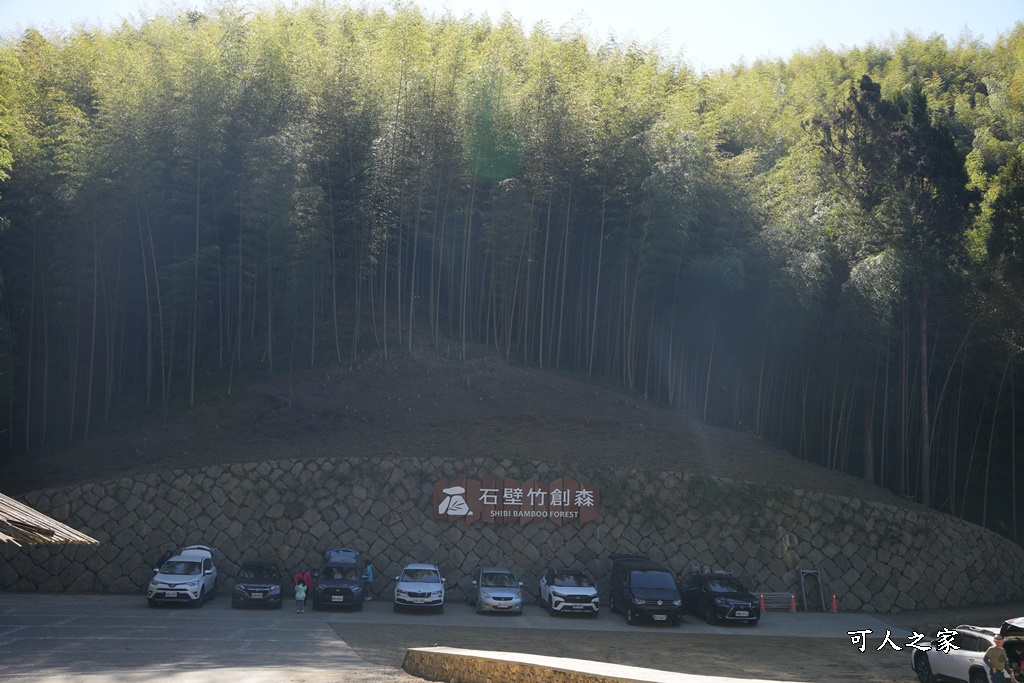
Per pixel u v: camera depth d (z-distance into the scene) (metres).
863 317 31.80
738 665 18.12
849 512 29.02
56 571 25.66
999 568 30.12
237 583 24.00
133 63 33.91
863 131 33.56
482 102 34.75
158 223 33.56
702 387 35.91
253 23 38.50
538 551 27.84
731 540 28.31
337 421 31.47
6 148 28.11
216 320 36.38
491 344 38.12
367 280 37.81
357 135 34.28
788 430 35.34
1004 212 32.66
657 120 36.56
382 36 37.59
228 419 31.78
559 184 36.44
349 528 27.22
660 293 35.56
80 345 34.25
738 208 35.28
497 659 13.34
